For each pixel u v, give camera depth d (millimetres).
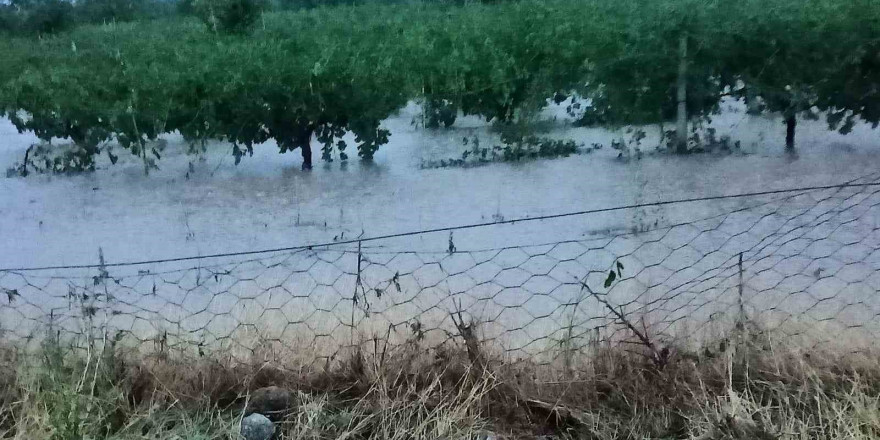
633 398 2545
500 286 3172
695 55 3969
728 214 3287
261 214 3691
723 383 2568
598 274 3205
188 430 2479
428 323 2908
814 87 3930
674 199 3662
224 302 3133
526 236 3533
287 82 3969
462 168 3945
